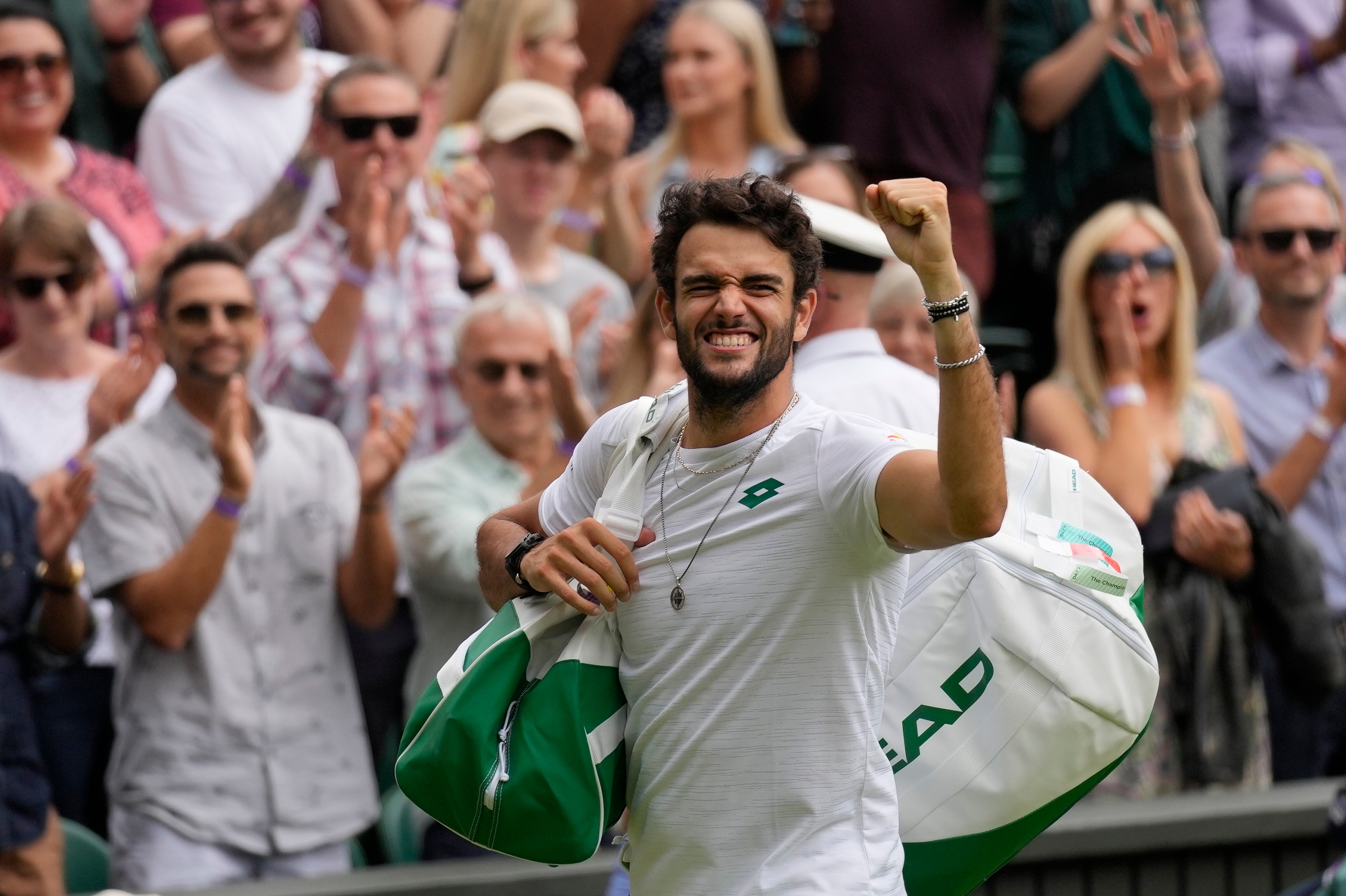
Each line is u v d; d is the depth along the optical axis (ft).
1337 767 67.51
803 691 31.12
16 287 59.67
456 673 33.32
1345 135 86.89
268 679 55.06
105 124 75.00
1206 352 73.97
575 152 70.33
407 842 57.62
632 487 32.55
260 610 55.47
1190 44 81.71
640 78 81.87
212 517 53.31
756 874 31.24
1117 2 79.41
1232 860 56.85
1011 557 35.01
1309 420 71.36
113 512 54.75
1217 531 57.36
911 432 31.83
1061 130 82.33
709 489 31.81
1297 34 88.43
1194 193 78.89
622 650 33.12
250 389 63.82
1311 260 70.69
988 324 83.56
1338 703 65.10
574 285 70.64
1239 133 88.94
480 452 57.88
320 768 55.42
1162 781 57.98
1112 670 35.86
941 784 36.37
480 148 70.59
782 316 31.12
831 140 78.74
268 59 72.13
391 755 60.29
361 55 79.00
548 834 32.42
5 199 64.44
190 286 55.88
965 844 36.52
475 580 55.01
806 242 31.45
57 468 59.47
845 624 31.12
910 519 29.19
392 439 56.24
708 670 31.40
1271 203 71.31
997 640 36.04
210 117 71.15
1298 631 58.65
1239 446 65.67
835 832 31.30
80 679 57.82
